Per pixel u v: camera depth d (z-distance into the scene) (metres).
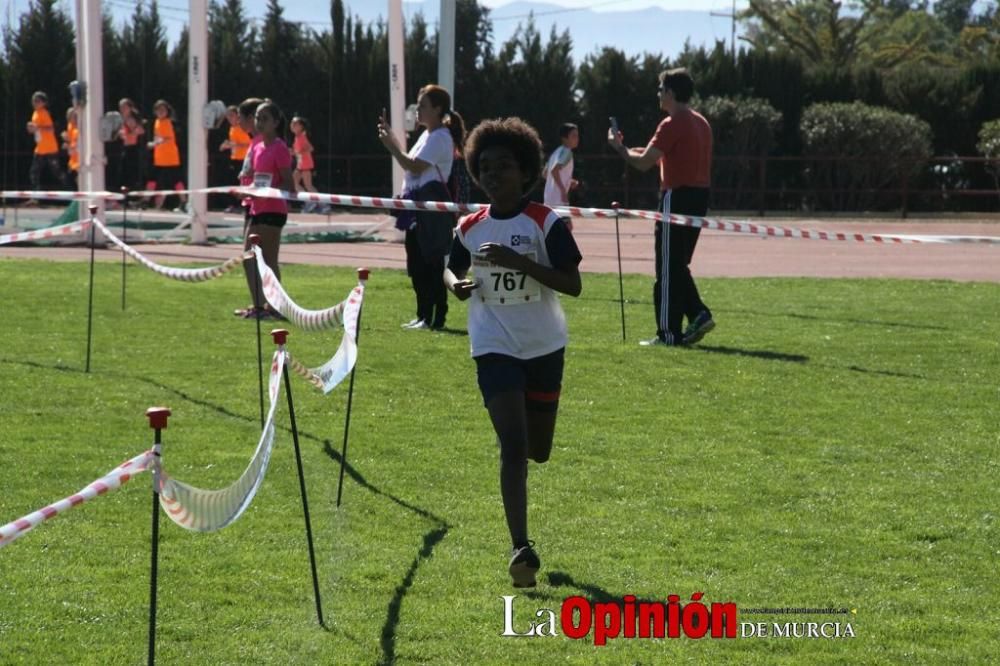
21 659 5.81
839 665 5.89
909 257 25.19
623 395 11.35
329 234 27.14
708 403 11.09
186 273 11.16
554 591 6.73
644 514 7.99
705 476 8.83
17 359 12.61
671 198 13.70
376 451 9.38
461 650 6.00
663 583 6.86
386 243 26.72
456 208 13.84
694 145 13.59
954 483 8.76
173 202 34.72
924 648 6.07
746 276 21.17
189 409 10.60
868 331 15.12
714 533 7.65
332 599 6.58
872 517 7.97
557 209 13.99
